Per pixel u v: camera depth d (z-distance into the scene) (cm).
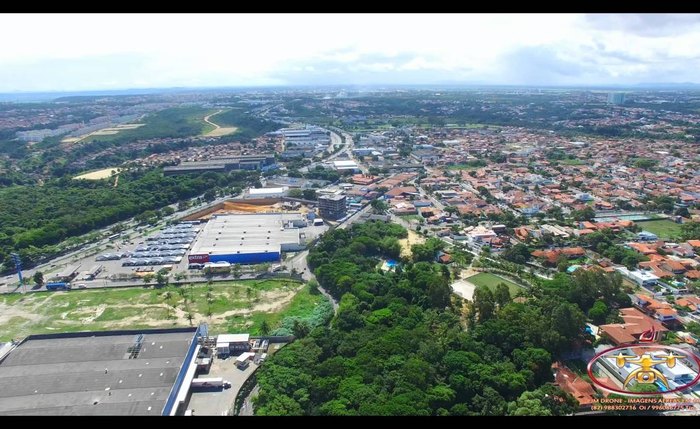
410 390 12369
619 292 17888
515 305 16088
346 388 12694
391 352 14212
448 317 16375
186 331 15575
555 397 12469
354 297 18400
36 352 14238
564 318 14850
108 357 14112
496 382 12950
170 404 12456
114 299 19838
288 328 16975
